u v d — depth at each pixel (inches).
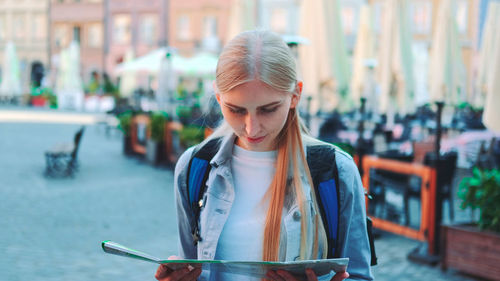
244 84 47.8
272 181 55.8
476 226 173.5
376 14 1184.2
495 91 196.5
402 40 426.6
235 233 55.2
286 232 53.2
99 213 255.1
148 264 181.5
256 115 49.3
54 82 1689.2
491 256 160.6
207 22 1515.7
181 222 60.2
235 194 56.1
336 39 362.9
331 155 55.7
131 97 966.4
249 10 474.6
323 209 54.5
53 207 265.3
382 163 214.4
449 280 165.3
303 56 364.5
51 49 1731.1
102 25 1653.5
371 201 224.7
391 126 442.0
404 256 192.2
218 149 58.3
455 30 453.1
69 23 1700.3
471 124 418.9
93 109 1165.7
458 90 462.6
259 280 55.4
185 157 60.0
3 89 1250.0
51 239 208.5
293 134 55.3
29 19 1758.1
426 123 422.0
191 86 1328.7
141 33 1600.6
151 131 424.2
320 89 369.4
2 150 476.7
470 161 339.9
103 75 1481.3
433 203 188.1
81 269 173.9
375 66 542.3
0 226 224.8
